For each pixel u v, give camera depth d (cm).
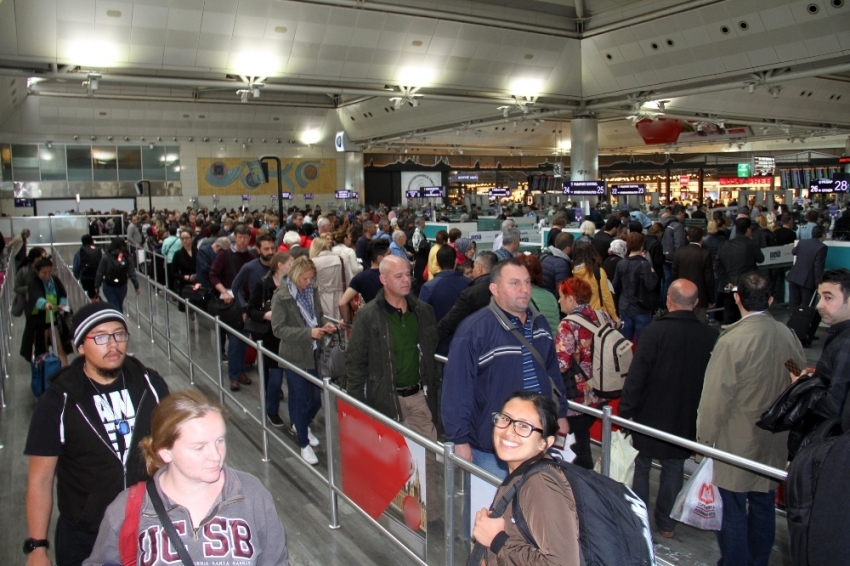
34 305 639
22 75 1590
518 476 183
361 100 3178
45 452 238
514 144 4275
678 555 361
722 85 1934
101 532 178
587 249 561
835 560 206
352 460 381
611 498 171
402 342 392
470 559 200
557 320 493
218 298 736
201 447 172
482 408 309
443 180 4497
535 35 1981
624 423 315
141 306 1016
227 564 172
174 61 1652
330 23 1700
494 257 521
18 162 3070
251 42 1681
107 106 3031
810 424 273
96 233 2258
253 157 3662
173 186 3453
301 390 483
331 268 670
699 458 395
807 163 3466
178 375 747
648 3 1800
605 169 3862
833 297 272
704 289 828
